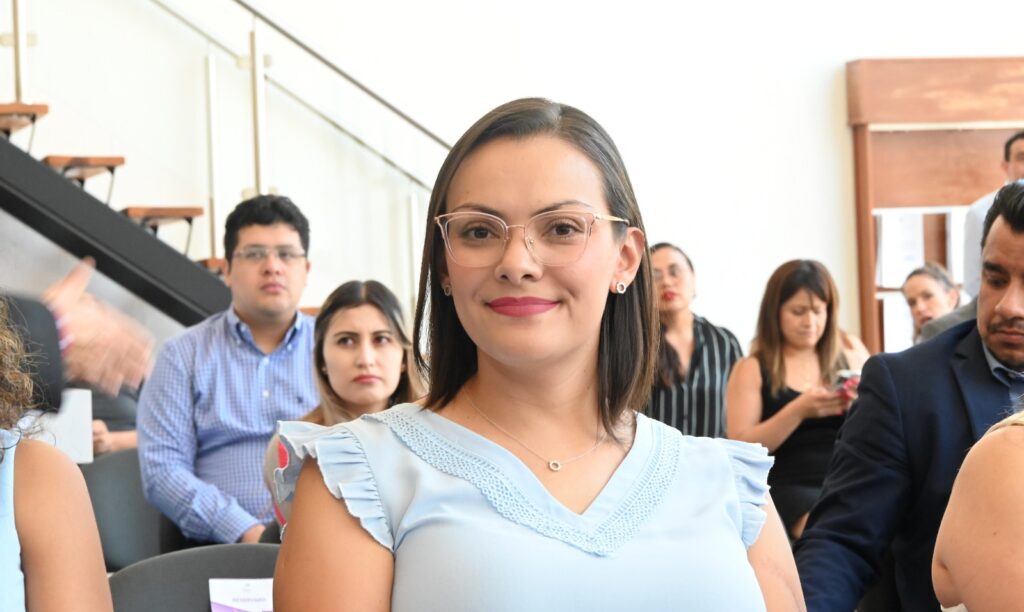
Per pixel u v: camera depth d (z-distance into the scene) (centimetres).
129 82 631
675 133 796
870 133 811
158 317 637
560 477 150
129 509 388
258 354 394
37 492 169
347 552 143
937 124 812
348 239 650
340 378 308
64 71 621
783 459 396
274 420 392
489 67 775
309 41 648
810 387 419
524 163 148
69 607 166
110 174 628
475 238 148
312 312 629
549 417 153
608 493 149
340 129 653
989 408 225
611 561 142
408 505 145
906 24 823
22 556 167
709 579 144
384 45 762
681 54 798
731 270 800
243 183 644
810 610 212
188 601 229
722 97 802
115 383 538
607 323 157
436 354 157
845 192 814
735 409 424
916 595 228
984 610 162
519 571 139
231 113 644
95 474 386
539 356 147
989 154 829
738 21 805
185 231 642
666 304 483
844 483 230
